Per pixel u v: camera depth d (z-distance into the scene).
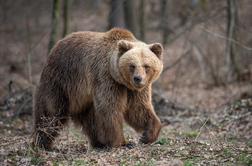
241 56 23.94
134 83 10.44
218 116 16.31
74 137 13.69
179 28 29.62
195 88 23.08
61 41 12.33
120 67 10.68
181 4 32.34
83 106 11.94
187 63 26.38
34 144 11.71
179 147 10.70
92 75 11.39
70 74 11.83
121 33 11.62
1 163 9.88
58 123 11.76
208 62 23.64
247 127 14.45
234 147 10.84
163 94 19.94
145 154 10.20
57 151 11.62
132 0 23.12
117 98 11.10
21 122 15.95
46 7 37.72
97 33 12.02
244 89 20.77
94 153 10.73
